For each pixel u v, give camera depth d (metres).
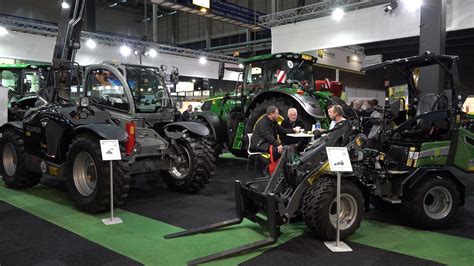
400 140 4.37
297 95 6.51
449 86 4.26
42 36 10.46
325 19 9.78
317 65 12.73
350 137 3.97
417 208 3.91
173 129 5.45
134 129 4.47
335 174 3.71
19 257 3.18
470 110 9.77
